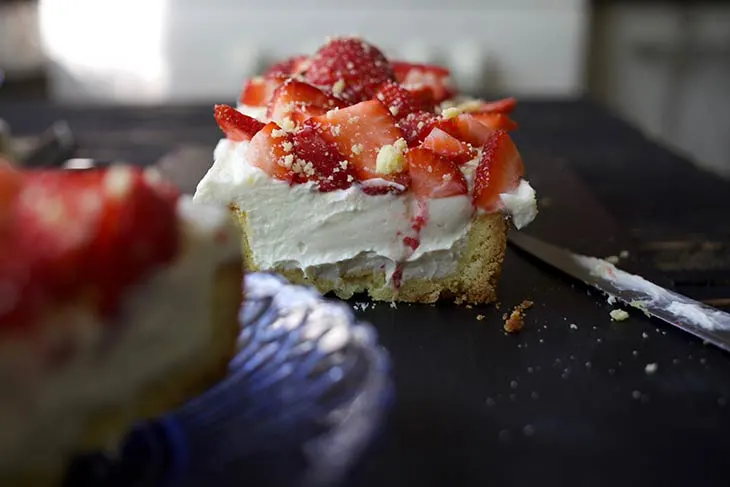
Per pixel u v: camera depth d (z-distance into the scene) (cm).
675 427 34
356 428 32
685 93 88
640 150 62
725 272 44
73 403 31
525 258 45
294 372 34
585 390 35
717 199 53
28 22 81
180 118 66
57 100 83
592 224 48
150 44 82
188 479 30
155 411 32
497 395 35
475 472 32
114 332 31
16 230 30
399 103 44
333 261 41
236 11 81
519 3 81
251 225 41
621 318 39
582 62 84
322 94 43
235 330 34
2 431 30
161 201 31
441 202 40
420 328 39
